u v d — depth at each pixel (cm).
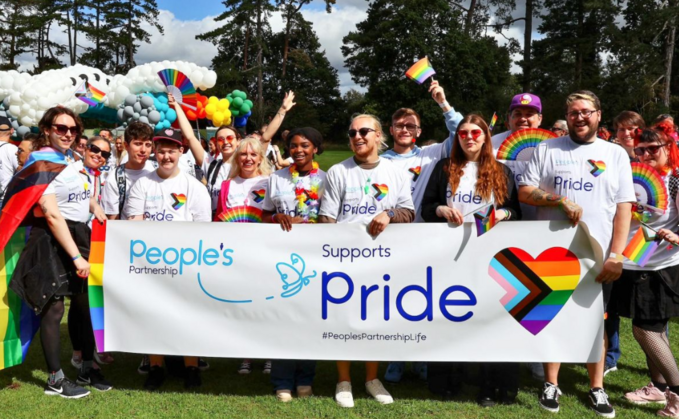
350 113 6925
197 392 422
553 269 383
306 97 6481
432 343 393
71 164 411
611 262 366
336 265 397
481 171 385
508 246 386
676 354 498
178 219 429
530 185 384
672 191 399
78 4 5369
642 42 3797
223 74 5044
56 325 407
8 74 1078
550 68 4353
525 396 411
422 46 4791
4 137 752
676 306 383
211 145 605
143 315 411
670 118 468
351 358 397
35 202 380
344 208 398
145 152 450
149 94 1038
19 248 410
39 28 5378
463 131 381
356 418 374
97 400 402
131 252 412
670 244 384
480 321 390
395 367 445
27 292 386
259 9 5141
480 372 407
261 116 5138
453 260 390
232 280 405
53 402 396
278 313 402
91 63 5431
